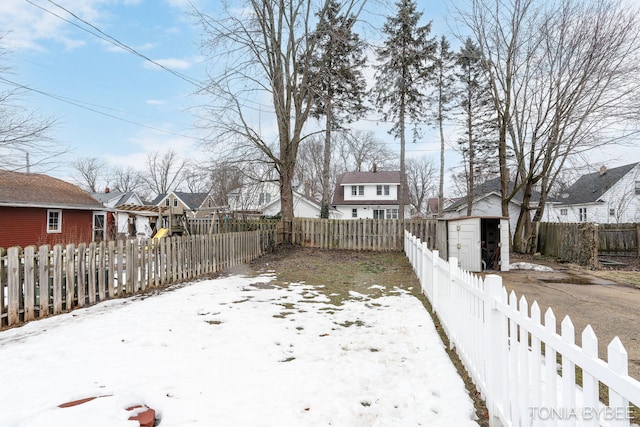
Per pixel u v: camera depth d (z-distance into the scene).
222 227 14.45
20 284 4.68
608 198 23.84
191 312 5.09
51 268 5.02
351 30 14.70
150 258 6.81
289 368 3.22
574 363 1.41
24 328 4.38
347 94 18.44
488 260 10.11
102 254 5.83
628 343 3.96
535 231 13.80
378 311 5.21
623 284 7.48
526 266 10.03
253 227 15.32
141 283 6.57
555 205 27.20
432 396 2.68
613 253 13.15
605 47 10.78
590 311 5.29
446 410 2.47
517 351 1.99
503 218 9.46
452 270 3.75
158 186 52.06
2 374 3.02
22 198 15.86
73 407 2.41
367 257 11.55
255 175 14.37
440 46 20.92
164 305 5.46
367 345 3.81
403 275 8.41
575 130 11.72
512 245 14.81
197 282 7.45
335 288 6.95
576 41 11.25
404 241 12.72
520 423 1.94
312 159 37.22
